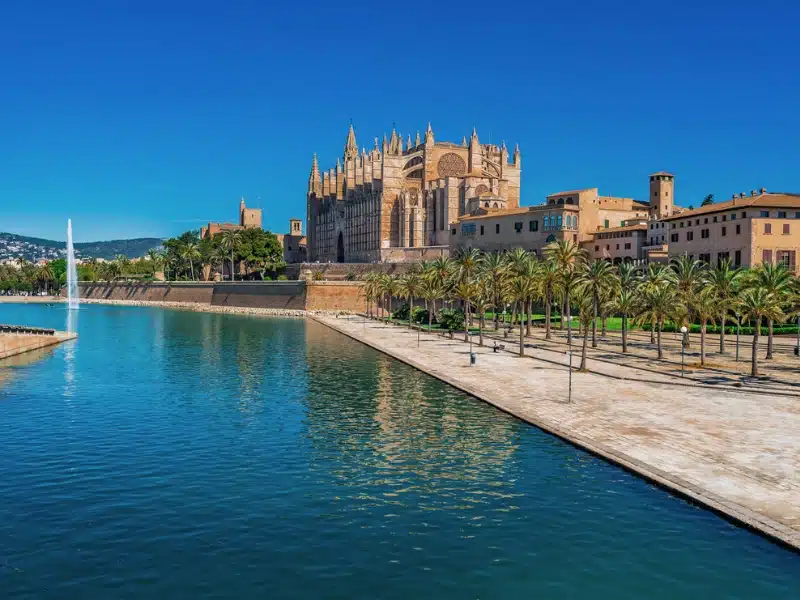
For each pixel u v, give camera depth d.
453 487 35.00
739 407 50.78
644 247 143.38
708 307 73.00
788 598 23.73
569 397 54.03
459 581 25.11
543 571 25.77
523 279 88.75
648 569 25.80
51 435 46.12
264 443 44.09
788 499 30.66
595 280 86.62
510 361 80.56
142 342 110.19
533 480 35.62
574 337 107.56
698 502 30.89
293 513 31.64
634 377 65.94
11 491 34.56
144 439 45.12
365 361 84.31
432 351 92.31
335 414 52.66
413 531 29.52
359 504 32.75
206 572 25.88
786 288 68.44
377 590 24.50
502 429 46.62
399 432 46.50
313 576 25.55
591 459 38.84
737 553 26.73
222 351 96.50
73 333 116.81
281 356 90.25
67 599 23.92
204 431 47.38
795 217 112.44
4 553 27.45
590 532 29.06
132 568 26.20
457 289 109.31
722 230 117.94
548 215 157.62
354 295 188.75
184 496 33.91
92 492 34.50
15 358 88.69
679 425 44.97
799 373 67.50
